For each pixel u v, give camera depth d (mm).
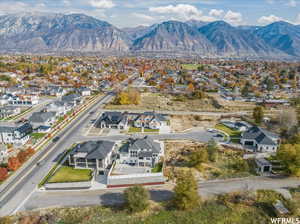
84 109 123438
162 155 73500
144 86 186625
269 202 52062
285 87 182750
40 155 73250
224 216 48375
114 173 62625
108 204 51875
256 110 102625
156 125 97188
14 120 103812
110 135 89562
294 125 93000
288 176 62875
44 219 46656
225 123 103750
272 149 76875
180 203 49438
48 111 108312
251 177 62219
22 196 54156
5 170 60344
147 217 47812
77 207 50594
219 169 65875
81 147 68625
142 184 58938
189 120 108500
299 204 50969
